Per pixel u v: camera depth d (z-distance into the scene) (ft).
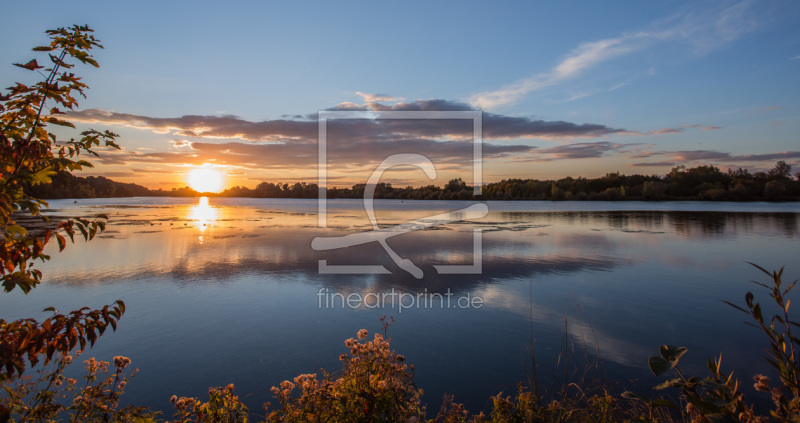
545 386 22.07
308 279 48.83
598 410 11.36
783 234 92.17
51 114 7.62
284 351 27.94
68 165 7.32
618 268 54.80
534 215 172.14
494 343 28.94
